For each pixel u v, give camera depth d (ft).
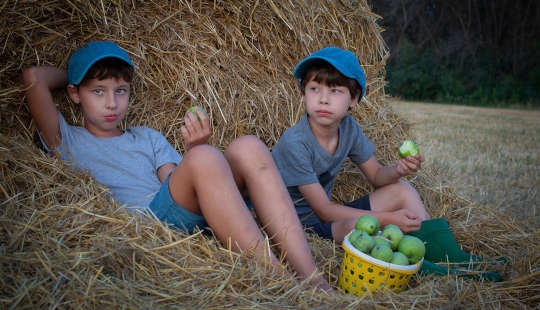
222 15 9.70
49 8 7.42
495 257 7.17
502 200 10.75
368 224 5.90
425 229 7.06
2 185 5.77
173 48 9.31
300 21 10.28
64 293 4.33
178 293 4.77
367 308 4.88
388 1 64.18
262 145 6.27
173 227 5.99
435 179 10.40
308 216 8.15
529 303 5.56
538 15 57.26
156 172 7.95
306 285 5.26
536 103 51.24
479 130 25.76
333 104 7.18
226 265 5.32
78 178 6.52
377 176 8.32
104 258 4.96
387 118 11.32
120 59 7.31
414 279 6.24
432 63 60.70
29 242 5.01
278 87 10.43
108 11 8.40
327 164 7.95
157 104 9.23
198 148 5.55
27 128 7.43
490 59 58.59
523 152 18.01
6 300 4.08
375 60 11.65
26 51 7.34
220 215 5.44
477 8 61.72
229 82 9.80
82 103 7.34
